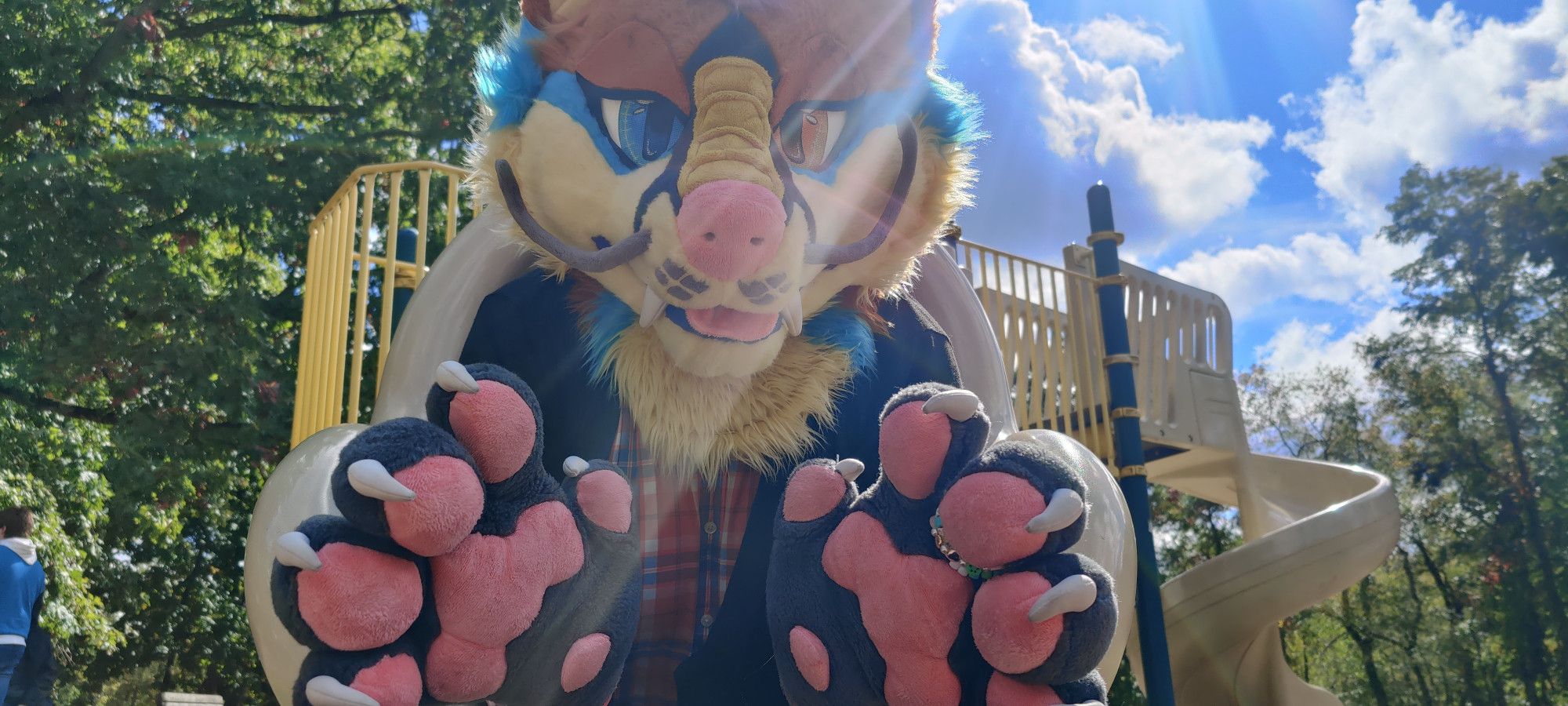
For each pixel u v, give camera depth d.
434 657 0.68
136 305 4.27
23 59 4.42
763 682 0.93
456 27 5.76
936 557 0.73
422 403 1.01
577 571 0.75
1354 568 2.70
